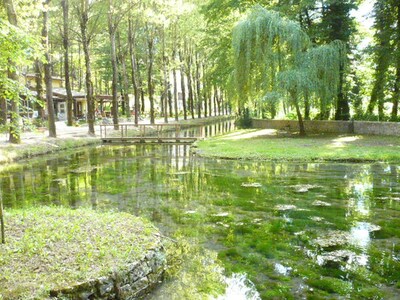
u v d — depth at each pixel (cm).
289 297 486
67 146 2334
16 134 629
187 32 4144
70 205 977
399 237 694
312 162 1520
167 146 2431
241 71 2259
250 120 3422
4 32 576
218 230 753
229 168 1484
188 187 1176
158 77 5138
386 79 2255
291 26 2166
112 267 479
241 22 2233
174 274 558
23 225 611
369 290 501
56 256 497
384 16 2273
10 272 452
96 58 5000
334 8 2431
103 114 4841
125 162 1764
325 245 661
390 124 2084
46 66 2345
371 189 1069
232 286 519
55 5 3109
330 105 2370
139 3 2973
